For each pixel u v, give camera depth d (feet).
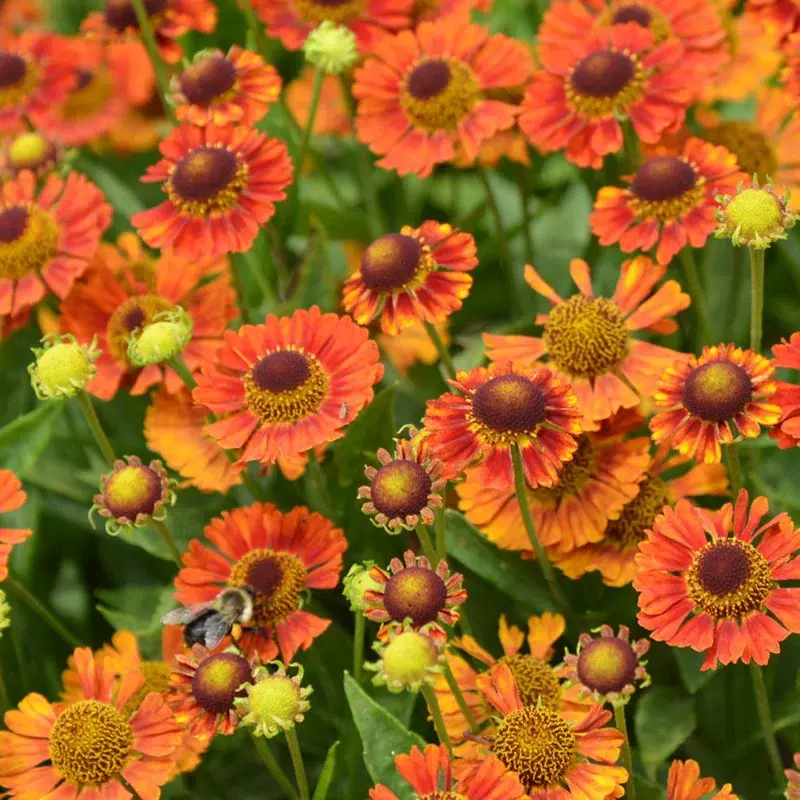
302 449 3.07
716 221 3.07
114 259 3.41
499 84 3.36
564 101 3.32
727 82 3.51
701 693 3.17
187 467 3.22
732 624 2.93
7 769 3.00
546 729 2.91
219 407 3.11
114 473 3.08
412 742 2.93
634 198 3.22
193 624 3.03
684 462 3.19
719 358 3.01
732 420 2.98
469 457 3.00
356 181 3.75
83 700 3.01
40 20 4.09
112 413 3.43
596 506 3.10
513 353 3.17
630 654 2.89
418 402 3.43
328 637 3.19
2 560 3.05
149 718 3.01
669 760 3.14
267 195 3.25
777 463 3.20
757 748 3.15
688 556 2.95
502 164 3.65
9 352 3.45
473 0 3.49
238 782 3.19
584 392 3.13
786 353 2.98
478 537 3.15
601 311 3.15
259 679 2.92
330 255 3.57
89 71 3.86
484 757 2.90
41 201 3.39
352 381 3.09
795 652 3.17
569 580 3.19
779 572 2.93
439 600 2.88
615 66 3.28
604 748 2.90
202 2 3.56
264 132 3.37
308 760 3.21
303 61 3.81
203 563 3.11
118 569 3.44
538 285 3.19
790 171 3.40
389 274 3.13
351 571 3.02
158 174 3.30
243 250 3.22
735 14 3.72
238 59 3.35
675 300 3.16
